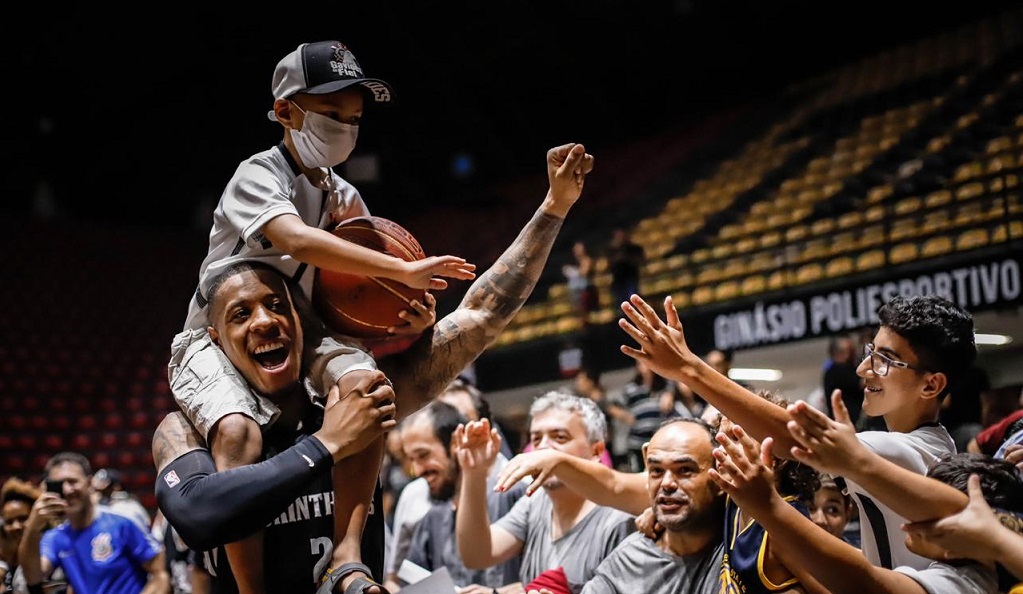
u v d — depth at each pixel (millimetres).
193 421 2283
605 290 11352
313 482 2189
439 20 15352
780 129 15219
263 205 2295
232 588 2434
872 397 2697
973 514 2031
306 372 2371
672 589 2836
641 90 17266
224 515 2039
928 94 13594
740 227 12297
